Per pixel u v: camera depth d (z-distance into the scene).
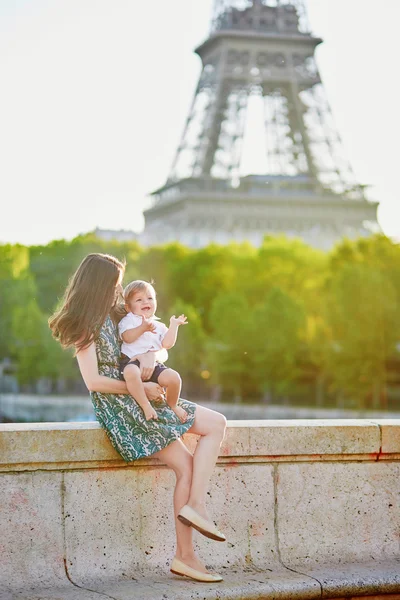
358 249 101.94
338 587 8.45
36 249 132.75
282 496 9.22
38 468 8.40
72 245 129.12
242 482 9.10
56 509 8.45
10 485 8.30
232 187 145.88
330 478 9.38
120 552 8.65
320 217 143.62
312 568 9.02
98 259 8.24
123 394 8.20
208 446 8.27
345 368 96.38
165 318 118.44
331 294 97.50
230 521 9.03
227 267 116.19
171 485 8.91
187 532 8.29
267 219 142.12
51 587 8.26
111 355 8.20
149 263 121.94
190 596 7.91
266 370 105.69
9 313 126.19
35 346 124.88
